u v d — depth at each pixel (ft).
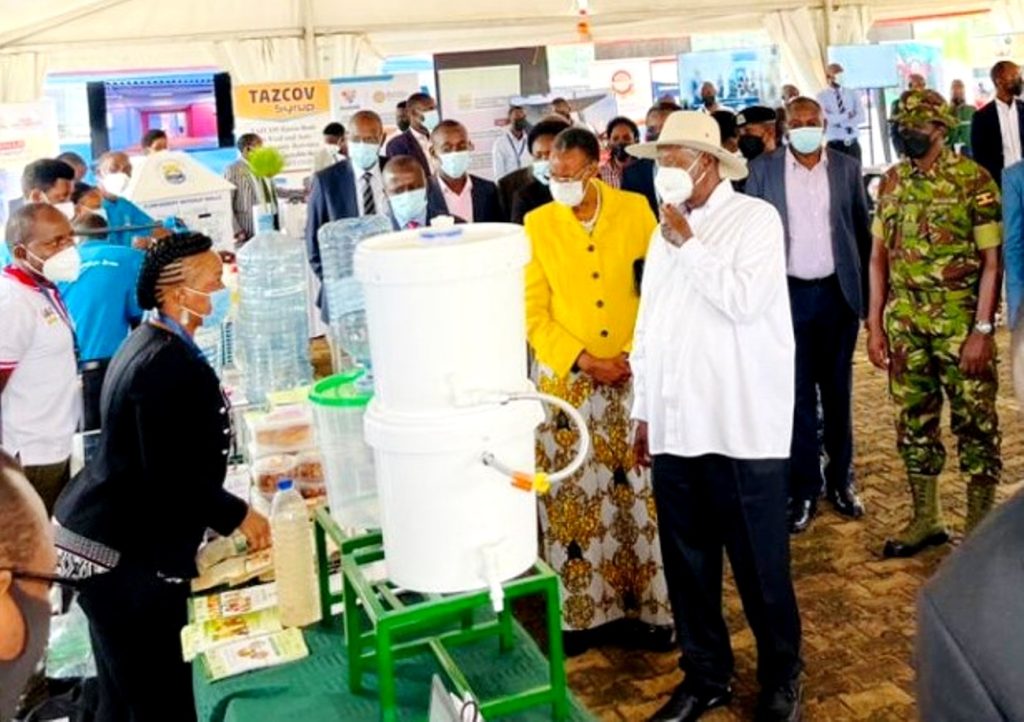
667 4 27.63
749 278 7.14
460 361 4.26
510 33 26.71
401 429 4.27
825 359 12.25
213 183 11.65
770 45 28.91
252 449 7.29
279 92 22.86
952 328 10.51
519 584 4.80
